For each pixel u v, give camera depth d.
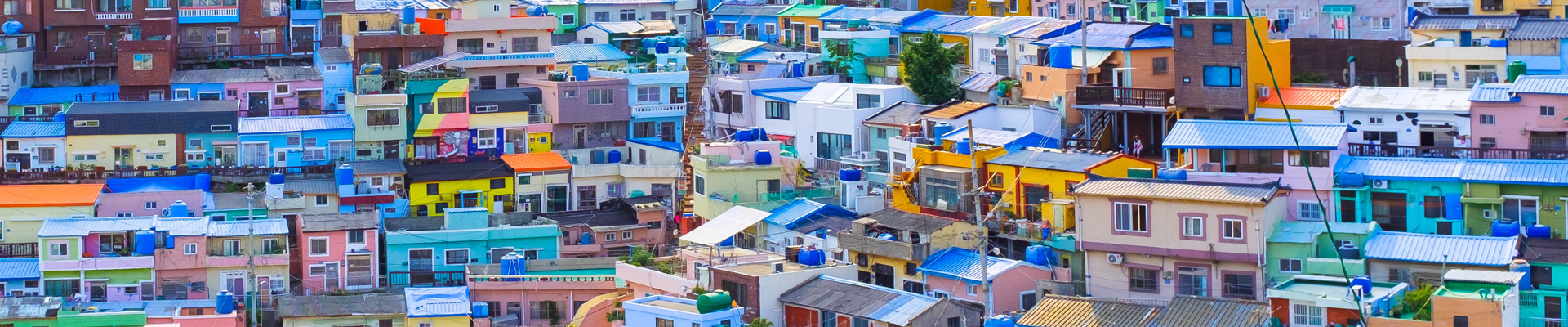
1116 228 70.69
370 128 97.94
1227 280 68.44
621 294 76.88
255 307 77.12
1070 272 72.12
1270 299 61.97
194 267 79.56
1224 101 82.88
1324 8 104.44
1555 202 71.19
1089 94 87.25
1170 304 62.94
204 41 108.94
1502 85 78.19
